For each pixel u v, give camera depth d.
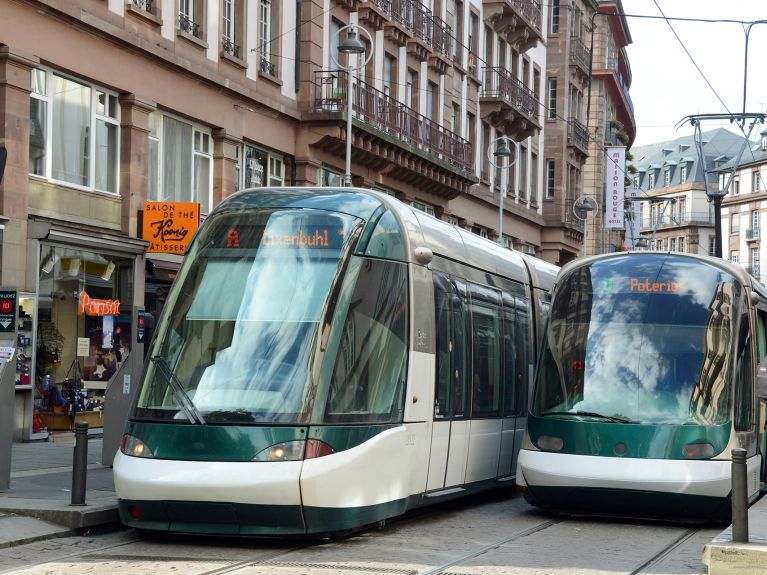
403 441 12.32
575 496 13.87
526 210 51.34
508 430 16.38
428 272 13.45
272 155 29.95
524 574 9.93
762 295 16.31
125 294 24.03
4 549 10.82
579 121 59.09
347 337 11.65
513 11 46.97
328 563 10.28
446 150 38.66
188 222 23.86
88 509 11.98
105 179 23.53
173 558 10.48
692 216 128.62
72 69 22.00
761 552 9.80
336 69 32.31
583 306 14.72
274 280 11.79
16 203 20.69
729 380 13.95
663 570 10.45
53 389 22.02
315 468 10.96
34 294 21.19
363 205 12.55
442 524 13.53
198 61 26.11
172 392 11.39
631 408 13.88
